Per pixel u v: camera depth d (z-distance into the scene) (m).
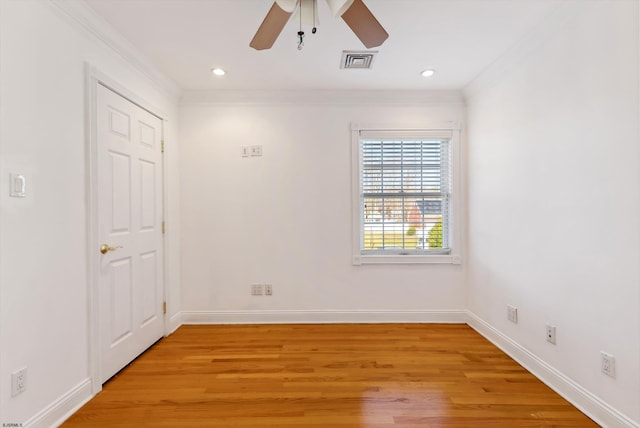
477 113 2.97
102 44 2.04
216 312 3.21
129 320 2.35
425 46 2.32
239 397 1.92
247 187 3.21
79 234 1.85
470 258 3.14
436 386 2.03
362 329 3.04
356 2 1.45
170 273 2.97
